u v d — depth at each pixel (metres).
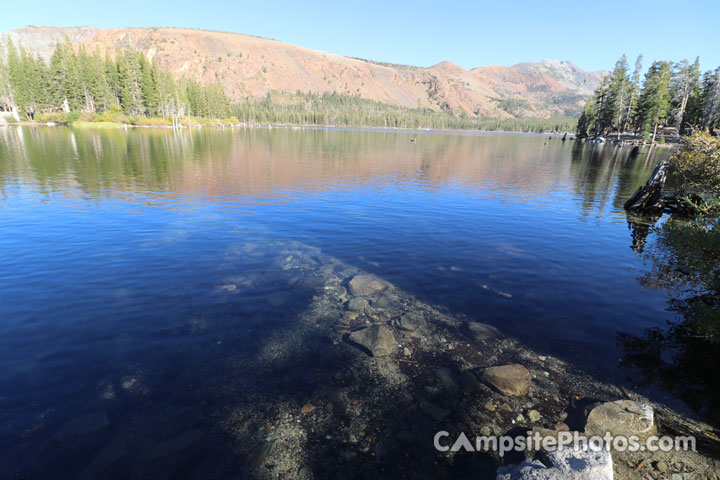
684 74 90.94
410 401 6.63
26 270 11.67
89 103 130.38
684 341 8.61
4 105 134.50
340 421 6.13
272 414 6.21
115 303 9.66
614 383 7.17
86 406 6.11
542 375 7.36
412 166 46.47
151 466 5.12
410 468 5.31
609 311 10.01
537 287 11.48
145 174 33.38
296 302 10.11
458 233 17.41
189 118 150.00
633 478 5.19
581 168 47.19
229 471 5.15
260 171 37.75
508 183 34.34
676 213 22.50
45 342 7.83
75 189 25.75
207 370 7.20
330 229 17.53
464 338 8.61
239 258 13.30
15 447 5.28
